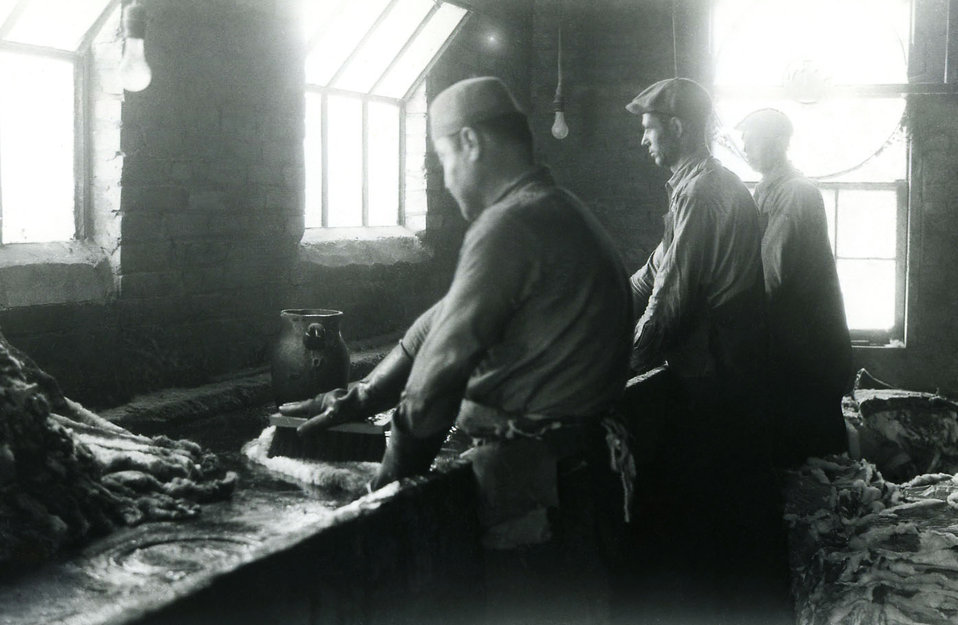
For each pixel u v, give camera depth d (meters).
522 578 2.34
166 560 2.53
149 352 4.50
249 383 4.76
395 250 6.46
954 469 6.53
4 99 4.02
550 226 2.25
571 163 8.02
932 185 7.64
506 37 7.48
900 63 7.70
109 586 2.35
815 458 5.39
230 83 4.89
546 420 2.34
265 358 5.20
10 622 2.13
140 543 2.66
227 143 4.89
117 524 2.79
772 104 7.91
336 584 1.92
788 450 5.38
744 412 4.29
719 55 7.93
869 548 4.21
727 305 4.22
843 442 5.53
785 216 5.36
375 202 6.53
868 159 7.82
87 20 4.22
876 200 7.85
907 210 7.77
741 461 4.30
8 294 3.92
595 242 2.32
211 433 4.03
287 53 5.24
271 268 5.25
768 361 4.39
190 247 4.71
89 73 4.33
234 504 3.00
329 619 1.90
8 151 4.05
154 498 2.94
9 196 4.05
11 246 4.06
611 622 2.54
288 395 3.97
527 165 2.35
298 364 3.95
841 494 4.80
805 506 4.66
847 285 7.96
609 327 2.33
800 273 5.36
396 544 2.10
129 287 4.39
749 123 5.50
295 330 3.99
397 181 6.74
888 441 6.51
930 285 7.68
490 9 7.09
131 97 4.34
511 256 2.21
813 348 5.41
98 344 4.27
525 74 7.86
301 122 5.38
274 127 5.20
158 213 4.53
